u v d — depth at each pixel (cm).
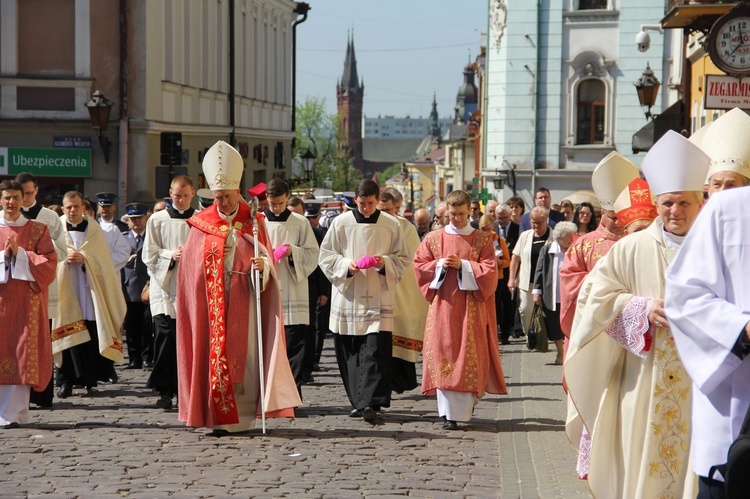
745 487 507
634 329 734
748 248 546
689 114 2980
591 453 772
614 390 772
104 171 3541
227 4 4588
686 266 563
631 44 4878
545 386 1616
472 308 1259
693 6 2061
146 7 3525
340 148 12031
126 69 3525
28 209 1416
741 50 1742
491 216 2002
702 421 565
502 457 1092
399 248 1337
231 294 1195
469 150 9281
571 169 4997
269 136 5356
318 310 1819
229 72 4597
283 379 1202
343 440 1177
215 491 934
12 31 3494
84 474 999
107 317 1532
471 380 1246
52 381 1399
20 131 3509
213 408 1177
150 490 937
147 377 1742
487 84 5231
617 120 4925
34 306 1257
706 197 831
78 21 3516
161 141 3012
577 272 957
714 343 539
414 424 1289
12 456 1079
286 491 937
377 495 927
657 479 736
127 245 1664
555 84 4984
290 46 6047
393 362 1418
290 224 1417
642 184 866
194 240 1205
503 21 5053
